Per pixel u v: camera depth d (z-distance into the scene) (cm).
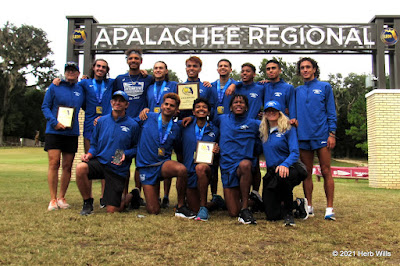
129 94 527
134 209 492
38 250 275
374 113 1009
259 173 491
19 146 5128
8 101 5028
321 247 299
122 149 450
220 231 352
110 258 260
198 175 425
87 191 432
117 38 1024
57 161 482
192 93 512
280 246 302
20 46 5016
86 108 531
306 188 467
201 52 1031
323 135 452
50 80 5462
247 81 513
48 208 457
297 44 998
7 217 396
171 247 291
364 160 4759
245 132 443
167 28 1020
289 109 486
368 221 411
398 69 998
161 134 451
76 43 1027
